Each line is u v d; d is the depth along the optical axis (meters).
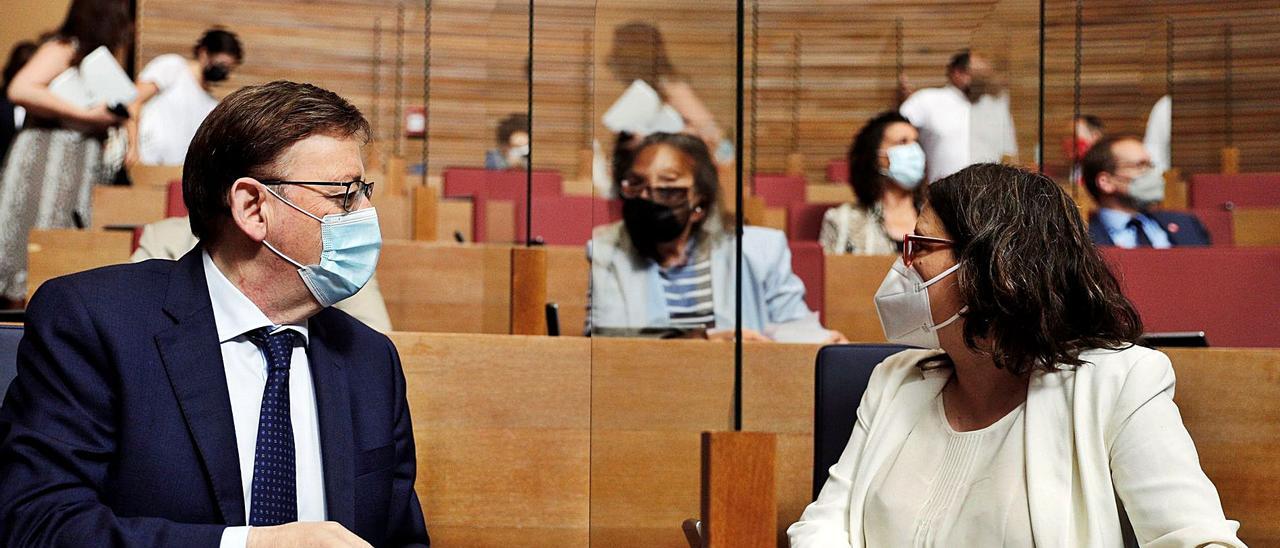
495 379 1.66
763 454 0.98
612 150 1.52
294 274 1.27
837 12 4.95
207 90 5.10
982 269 1.27
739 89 1.00
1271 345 2.19
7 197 3.79
